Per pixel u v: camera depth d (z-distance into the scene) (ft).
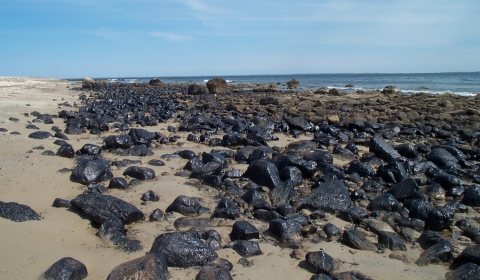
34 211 17.88
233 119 50.96
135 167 25.53
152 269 12.96
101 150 31.76
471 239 18.45
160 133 41.91
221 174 26.86
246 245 16.03
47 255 14.62
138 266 12.83
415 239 18.30
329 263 14.89
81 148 31.27
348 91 125.59
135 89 128.98
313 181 26.16
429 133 48.32
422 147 37.17
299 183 25.63
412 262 15.89
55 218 17.95
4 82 141.59
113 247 15.89
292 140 41.91
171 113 59.11
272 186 24.14
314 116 55.01
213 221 18.97
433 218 19.57
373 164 31.14
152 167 28.09
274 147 36.09
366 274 14.73
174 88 137.18
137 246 15.80
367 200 23.09
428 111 66.90
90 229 17.44
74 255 14.96
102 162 25.12
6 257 14.10
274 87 127.85
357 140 40.40
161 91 117.39
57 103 69.26
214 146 36.55
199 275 13.43
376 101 83.15
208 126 46.03
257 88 121.49
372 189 24.91
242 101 81.35
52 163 26.76
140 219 18.83
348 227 19.31
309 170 26.76
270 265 15.14
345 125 49.55
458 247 16.78
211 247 15.71
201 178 25.94
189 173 26.73
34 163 26.27
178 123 50.98
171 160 30.30
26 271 13.46
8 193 20.34
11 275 13.12
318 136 43.04
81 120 45.75
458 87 149.69
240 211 20.68
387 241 17.29
